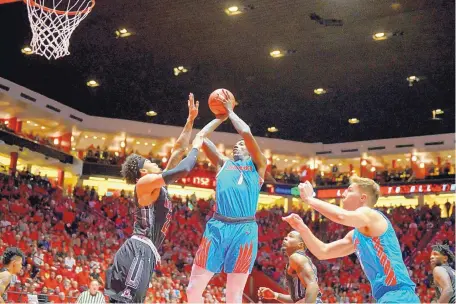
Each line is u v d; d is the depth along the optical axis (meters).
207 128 4.82
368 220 4.14
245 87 24.31
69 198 24.17
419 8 17.33
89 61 21.78
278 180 30.66
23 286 13.51
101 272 17.89
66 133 28.20
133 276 4.38
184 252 22.38
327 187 29.66
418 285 22.02
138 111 27.75
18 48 20.34
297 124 28.94
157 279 18.08
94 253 19.70
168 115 28.14
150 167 4.81
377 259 4.14
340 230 26.94
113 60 21.75
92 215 23.27
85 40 20.00
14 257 5.42
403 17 18.02
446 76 22.19
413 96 24.47
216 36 19.84
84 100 26.39
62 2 14.90
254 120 28.48
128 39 20.05
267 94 25.02
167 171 4.45
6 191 20.83
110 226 23.38
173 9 17.92
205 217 26.95
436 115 26.62
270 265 23.91
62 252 17.73
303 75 22.97
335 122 28.36
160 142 30.34
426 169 29.78
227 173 4.74
